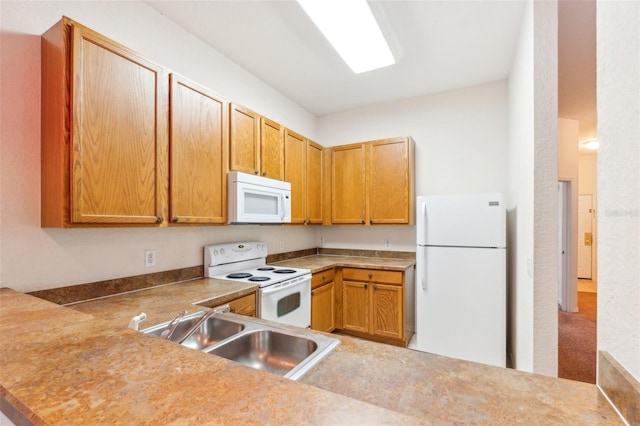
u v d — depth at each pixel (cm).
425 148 339
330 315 309
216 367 63
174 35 215
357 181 343
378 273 301
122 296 175
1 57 137
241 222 223
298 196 313
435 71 284
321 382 75
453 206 261
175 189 179
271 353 122
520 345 208
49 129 141
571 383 72
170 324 116
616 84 63
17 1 142
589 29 217
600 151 69
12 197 140
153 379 58
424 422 44
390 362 86
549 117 163
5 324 92
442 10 200
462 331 254
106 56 147
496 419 58
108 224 147
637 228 55
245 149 239
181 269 218
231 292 185
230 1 194
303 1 182
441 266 263
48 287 151
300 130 369
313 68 279
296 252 359
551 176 162
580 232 637
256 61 267
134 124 159
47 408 49
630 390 54
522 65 205
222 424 44
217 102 213
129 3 187
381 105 364
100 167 143
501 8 198
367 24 202
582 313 413
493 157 307
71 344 76
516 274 229
